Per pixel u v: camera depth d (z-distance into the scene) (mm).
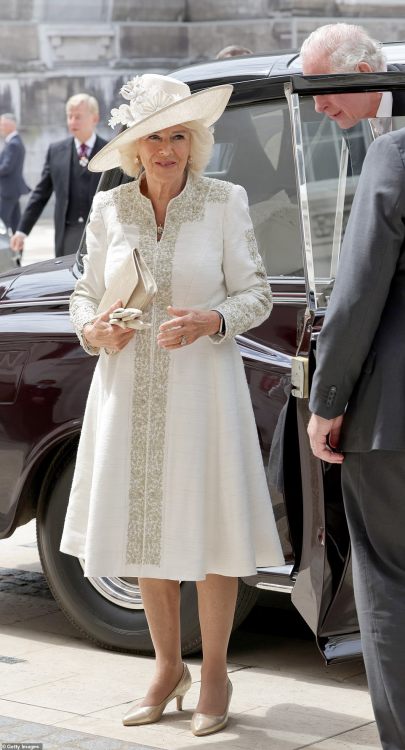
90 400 4258
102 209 4258
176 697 4379
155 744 4117
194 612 4914
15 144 17703
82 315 4207
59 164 9234
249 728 4254
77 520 4258
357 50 4477
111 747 4043
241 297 4113
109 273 4176
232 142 4793
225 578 4250
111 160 4297
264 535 4188
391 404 3443
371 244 3408
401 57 4824
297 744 4105
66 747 4035
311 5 26172
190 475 4066
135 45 27203
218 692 4258
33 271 5586
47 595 5992
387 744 3559
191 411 4074
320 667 4930
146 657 5078
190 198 4164
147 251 4148
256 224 4770
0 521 5242
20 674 4848
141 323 3979
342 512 4109
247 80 4848
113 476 4109
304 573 4199
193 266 4117
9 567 6465
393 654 3514
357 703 4504
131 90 4172
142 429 4102
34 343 5156
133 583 5082
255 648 5188
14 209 17953
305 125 4051
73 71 27078
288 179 4703
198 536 4059
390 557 3574
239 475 4086
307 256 3994
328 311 3484
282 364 4625
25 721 4293
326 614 4145
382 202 3404
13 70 26906
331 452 3609
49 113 27109
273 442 4598
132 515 4109
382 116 4082
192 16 27156
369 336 3445
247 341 4707
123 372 4125
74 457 5109
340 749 4062
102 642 5148
